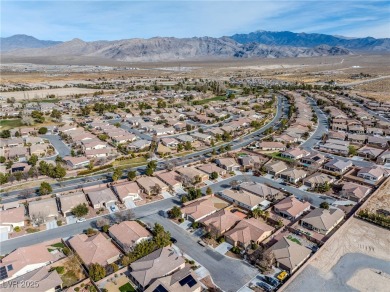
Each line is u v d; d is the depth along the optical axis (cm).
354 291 5875
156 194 9681
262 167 11288
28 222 8112
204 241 7406
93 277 6072
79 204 8575
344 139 14875
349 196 9369
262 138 15138
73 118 18825
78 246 6975
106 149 13062
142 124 17150
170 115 19062
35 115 18325
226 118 19162
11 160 12219
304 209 8594
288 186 10250
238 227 7638
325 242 7194
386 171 11144
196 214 8231
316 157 12200
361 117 18625
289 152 12688
